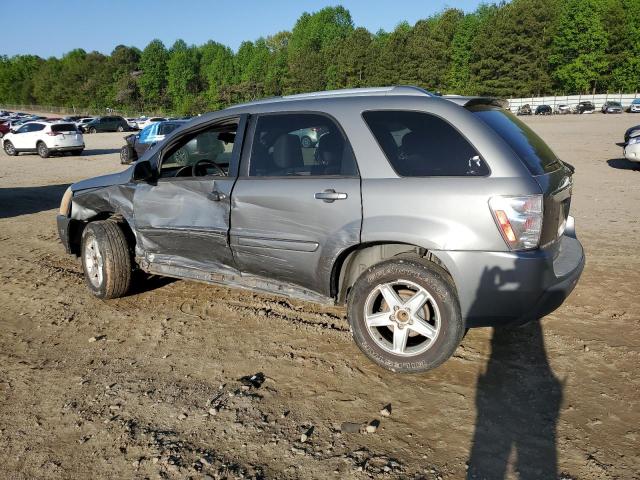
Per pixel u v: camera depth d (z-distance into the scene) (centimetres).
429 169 346
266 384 358
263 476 270
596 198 1025
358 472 271
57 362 396
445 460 280
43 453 291
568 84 7900
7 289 560
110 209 520
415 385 354
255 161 415
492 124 351
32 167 1931
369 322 367
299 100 407
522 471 271
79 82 12306
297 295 404
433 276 342
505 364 378
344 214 363
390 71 8406
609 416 315
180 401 339
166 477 270
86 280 526
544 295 329
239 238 417
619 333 423
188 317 474
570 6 7625
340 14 12300
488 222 325
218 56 10988
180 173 486
